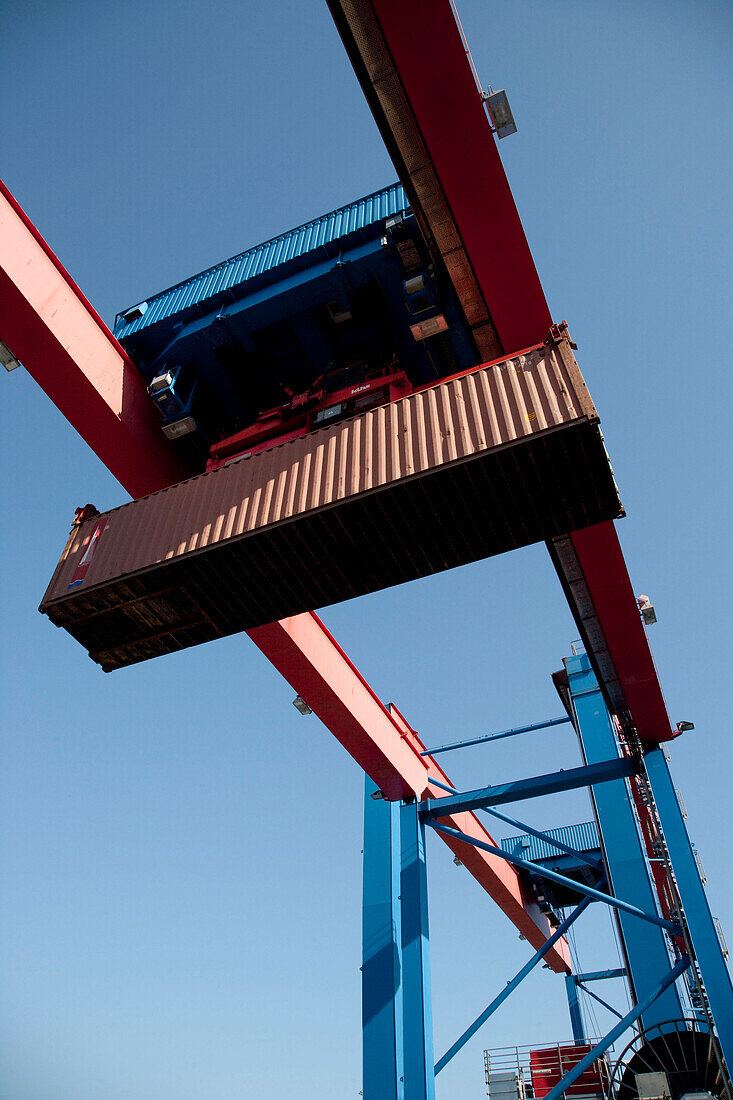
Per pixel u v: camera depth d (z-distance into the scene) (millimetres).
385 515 9750
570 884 15664
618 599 13617
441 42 8352
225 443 13352
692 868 14070
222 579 10602
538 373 9633
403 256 12203
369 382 12750
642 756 16453
